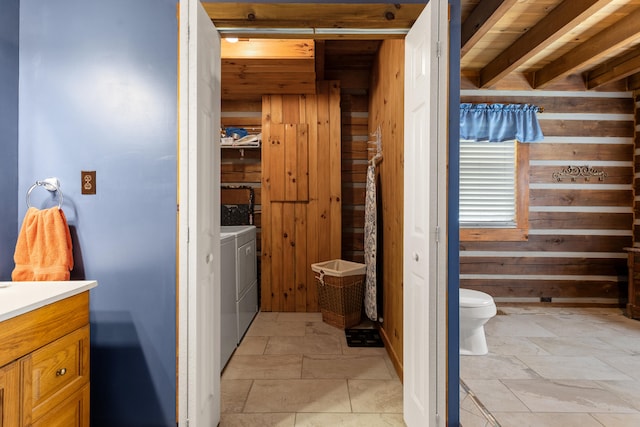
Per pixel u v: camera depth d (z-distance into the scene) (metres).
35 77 1.76
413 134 1.79
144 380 1.76
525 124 3.95
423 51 1.64
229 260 2.71
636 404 2.12
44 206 1.77
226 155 4.03
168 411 1.76
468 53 3.53
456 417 1.76
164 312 1.76
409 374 1.84
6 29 1.69
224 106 4.00
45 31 1.76
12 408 1.11
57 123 1.76
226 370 2.51
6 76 1.69
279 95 3.84
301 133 3.84
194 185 1.50
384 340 2.97
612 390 2.28
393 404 2.08
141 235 1.77
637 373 2.51
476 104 3.99
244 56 2.90
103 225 1.77
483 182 4.07
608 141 4.03
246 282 3.29
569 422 1.94
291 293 3.86
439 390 1.58
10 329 1.10
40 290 1.36
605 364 2.65
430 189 1.56
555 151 4.04
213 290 1.76
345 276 3.32
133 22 1.76
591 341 3.09
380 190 3.26
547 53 3.51
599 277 4.04
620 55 3.55
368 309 3.31
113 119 1.76
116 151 1.76
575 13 2.47
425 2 1.79
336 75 3.92
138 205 1.77
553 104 4.03
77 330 1.42
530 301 4.06
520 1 2.58
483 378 2.44
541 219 4.04
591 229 4.04
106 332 1.77
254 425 1.88
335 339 3.08
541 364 2.65
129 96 1.76
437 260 1.57
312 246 3.86
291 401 2.11
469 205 4.09
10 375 1.10
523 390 2.28
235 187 3.99
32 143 1.77
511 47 3.32
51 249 1.67
